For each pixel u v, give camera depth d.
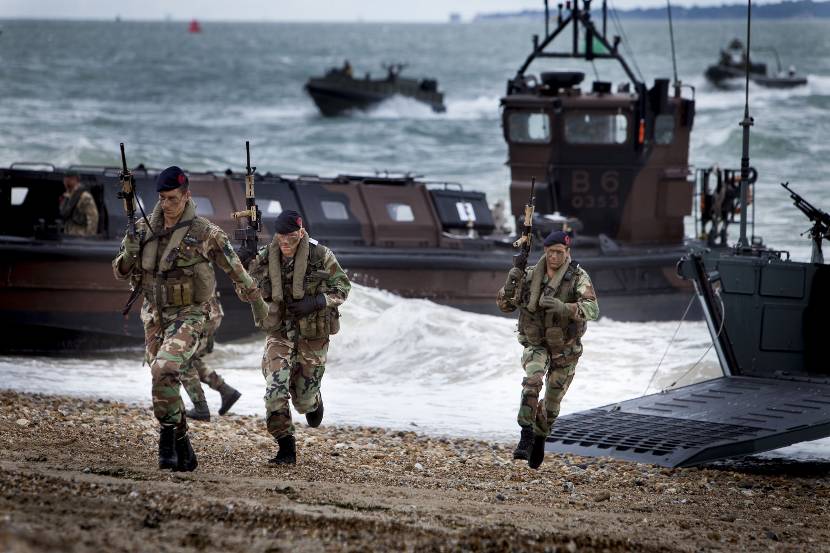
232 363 58.22
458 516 23.69
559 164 72.19
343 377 54.41
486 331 60.81
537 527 23.17
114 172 62.84
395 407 46.88
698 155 146.62
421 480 30.69
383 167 150.88
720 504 30.23
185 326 27.56
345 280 31.58
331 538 20.45
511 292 31.97
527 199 72.62
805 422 36.50
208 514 21.28
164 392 27.02
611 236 72.94
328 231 65.00
